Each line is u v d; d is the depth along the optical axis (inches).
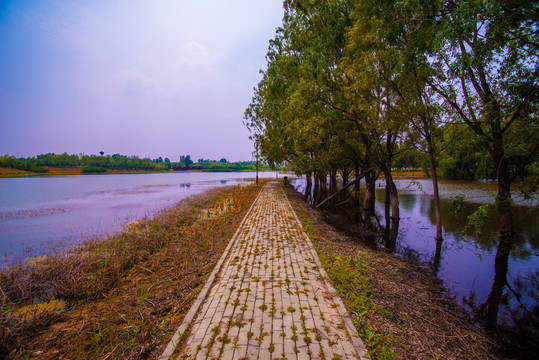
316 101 457.1
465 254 310.8
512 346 141.3
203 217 475.5
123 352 116.0
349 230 428.1
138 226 393.1
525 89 294.4
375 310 152.0
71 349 121.6
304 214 476.4
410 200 779.4
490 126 324.8
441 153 421.4
